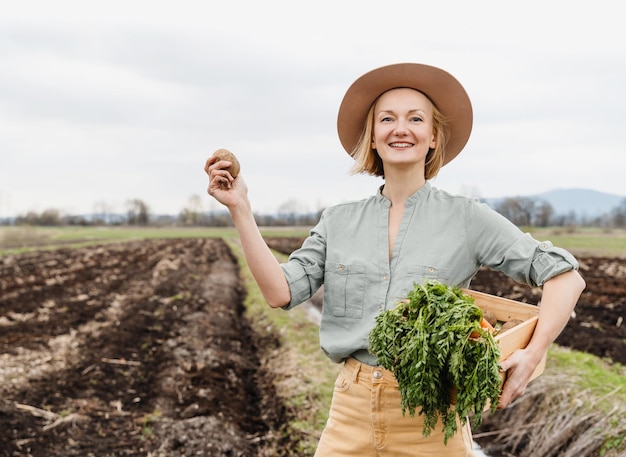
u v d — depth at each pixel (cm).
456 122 293
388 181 282
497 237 258
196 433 638
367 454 268
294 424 660
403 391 237
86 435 653
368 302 268
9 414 677
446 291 237
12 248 4266
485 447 646
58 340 1066
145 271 2384
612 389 627
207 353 973
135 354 992
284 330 1095
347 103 293
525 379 238
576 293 245
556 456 584
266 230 9469
